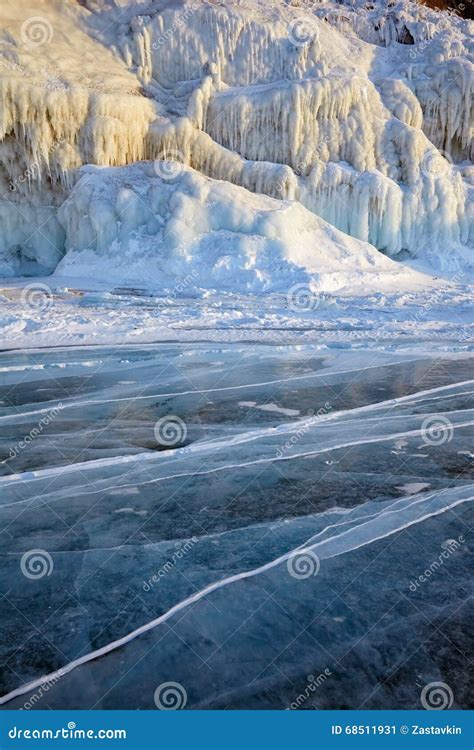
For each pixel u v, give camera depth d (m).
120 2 28.58
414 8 35.47
